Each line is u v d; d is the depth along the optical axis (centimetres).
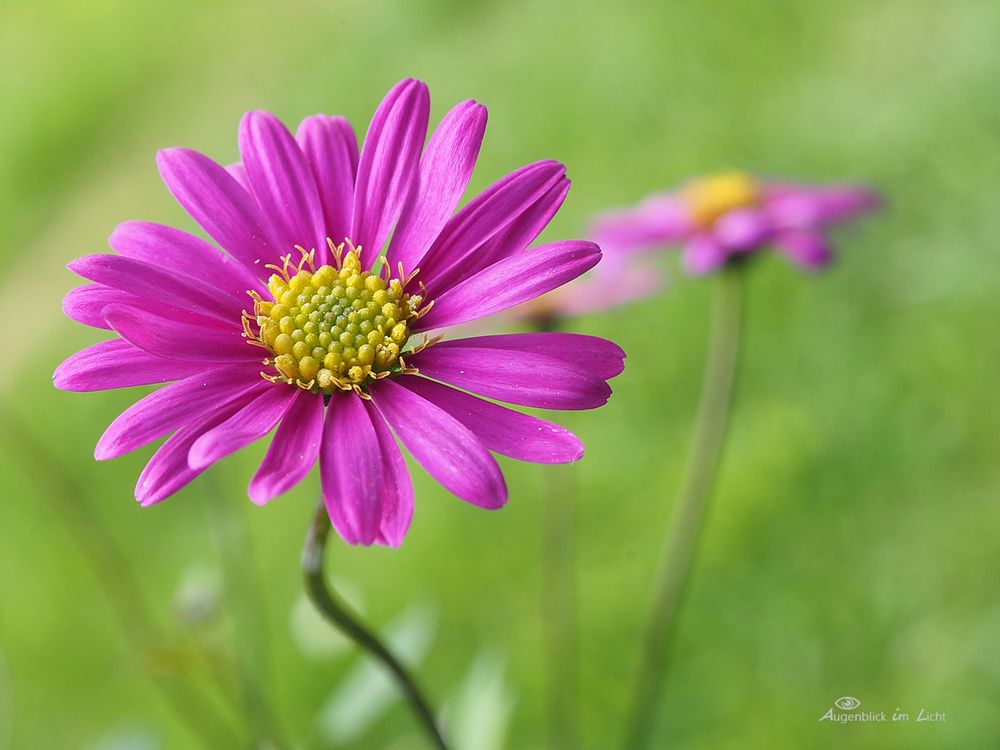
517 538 29
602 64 43
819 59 38
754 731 23
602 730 24
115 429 15
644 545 27
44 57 75
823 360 29
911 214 31
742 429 29
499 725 20
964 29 34
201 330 16
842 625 24
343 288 16
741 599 25
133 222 16
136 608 24
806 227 22
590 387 15
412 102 16
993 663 23
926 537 25
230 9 73
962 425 27
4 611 35
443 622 28
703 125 38
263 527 33
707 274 21
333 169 17
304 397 16
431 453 15
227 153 59
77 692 32
